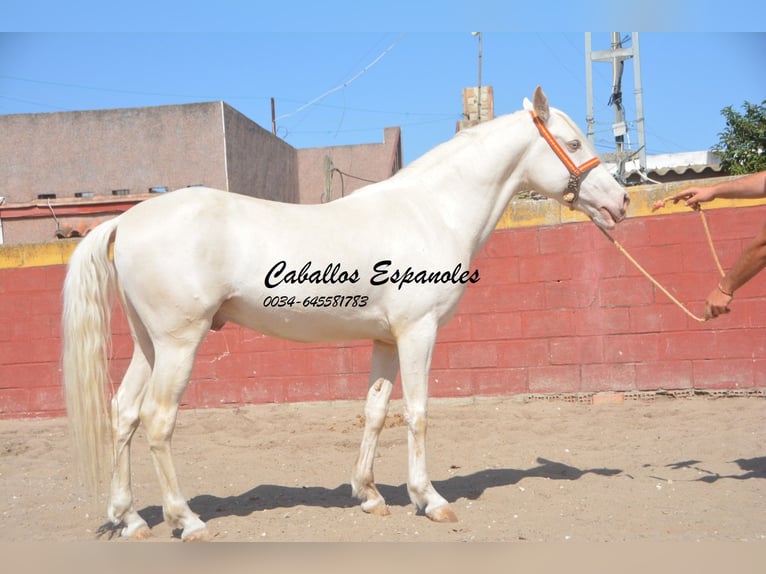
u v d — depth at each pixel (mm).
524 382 8391
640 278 8172
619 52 16109
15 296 9078
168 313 3873
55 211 18875
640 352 8172
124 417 4125
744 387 7922
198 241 3885
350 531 4133
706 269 8000
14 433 8117
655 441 6332
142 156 20203
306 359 8820
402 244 4230
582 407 7898
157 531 4293
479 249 4656
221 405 8898
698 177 15352
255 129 22562
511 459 5992
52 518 4672
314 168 27203
